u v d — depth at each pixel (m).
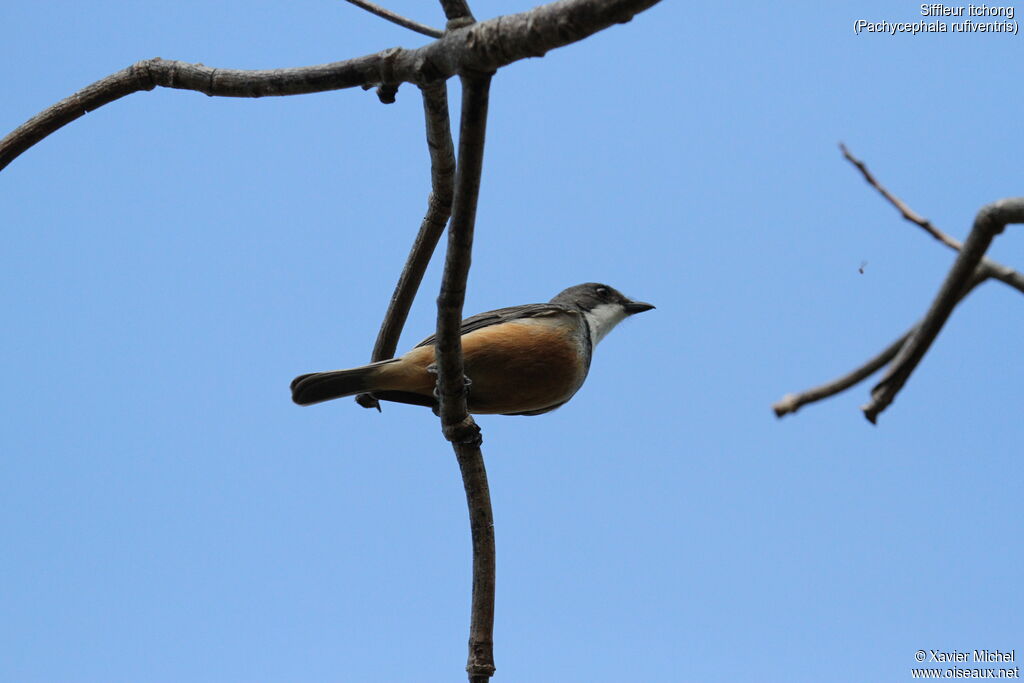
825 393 4.99
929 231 6.40
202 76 9.05
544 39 6.45
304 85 8.43
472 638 9.12
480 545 9.30
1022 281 4.98
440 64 7.27
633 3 5.95
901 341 5.10
